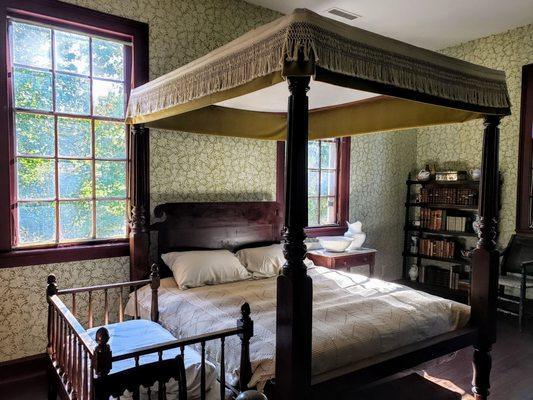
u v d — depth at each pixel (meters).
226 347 2.10
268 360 1.92
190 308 2.66
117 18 3.26
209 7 3.74
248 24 4.00
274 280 3.39
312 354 1.95
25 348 3.00
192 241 3.62
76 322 2.01
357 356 2.09
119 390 1.56
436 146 5.54
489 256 2.61
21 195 2.99
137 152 3.18
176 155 3.65
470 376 3.05
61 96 3.12
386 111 3.05
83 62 3.21
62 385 2.13
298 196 1.71
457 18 4.32
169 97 2.55
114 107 3.37
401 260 5.71
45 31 3.04
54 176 3.12
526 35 4.54
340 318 2.34
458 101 2.29
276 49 1.68
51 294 2.50
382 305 2.60
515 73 4.64
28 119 2.99
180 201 3.69
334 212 5.05
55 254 3.07
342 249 4.38
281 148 4.34
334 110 3.40
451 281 5.06
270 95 2.96
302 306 1.75
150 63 3.44
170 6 3.52
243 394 1.07
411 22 4.43
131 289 3.21
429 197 5.28
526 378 3.01
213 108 3.40
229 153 3.99
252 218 4.00
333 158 5.01
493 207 2.65
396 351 2.23
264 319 2.36
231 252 3.69
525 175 4.57
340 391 1.93
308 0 3.92
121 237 3.45
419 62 2.09
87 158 3.26
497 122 2.61
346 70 1.73
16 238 2.98
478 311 2.65
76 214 3.22
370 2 3.94
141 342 2.23
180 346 1.74
